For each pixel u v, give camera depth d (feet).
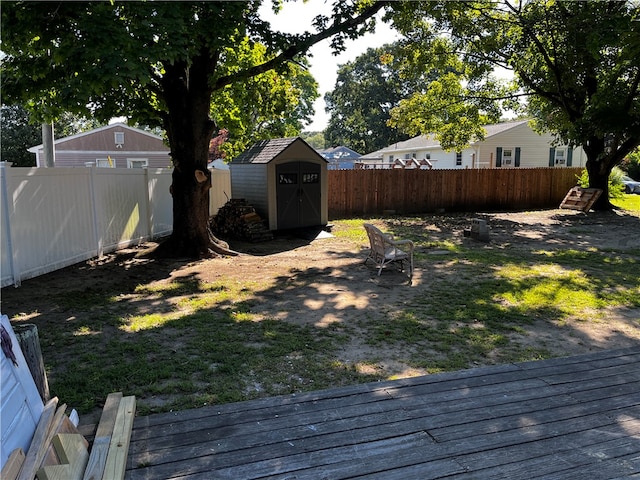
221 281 21.88
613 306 18.07
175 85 26.37
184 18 19.72
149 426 9.19
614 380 11.43
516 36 46.96
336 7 26.53
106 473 7.43
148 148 82.69
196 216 27.84
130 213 30.78
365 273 23.58
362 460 8.09
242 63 32.27
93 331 14.83
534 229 40.01
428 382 11.21
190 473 7.73
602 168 52.80
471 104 55.77
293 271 24.09
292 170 38.09
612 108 43.55
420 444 8.59
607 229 39.86
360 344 13.98
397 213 51.11
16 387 7.31
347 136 170.50
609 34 32.76
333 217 47.70
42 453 6.88
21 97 22.39
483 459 8.13
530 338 14.64
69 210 24.35
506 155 78.74
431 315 16.78
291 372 11.95
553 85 49.78
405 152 97.76
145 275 22.90
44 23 17.92
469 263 25.96
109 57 16.29
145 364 12.22
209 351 13.25
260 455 8.24
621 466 7.94
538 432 9.02
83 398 10.40
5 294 19.02
